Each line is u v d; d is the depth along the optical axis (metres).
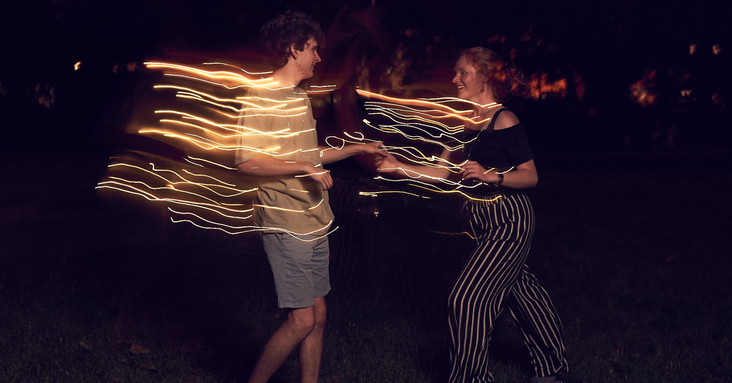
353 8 6.94
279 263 3.20
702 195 13.66
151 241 4.80
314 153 3.32
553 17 11.67
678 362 4.25
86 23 7.32
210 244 7.32
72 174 16.16
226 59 6.55
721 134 23.38
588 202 12.73
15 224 9.17
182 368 4.11
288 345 3.23
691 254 7.82
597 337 4.74
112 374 4.01
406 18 7.46
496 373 4.09
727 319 5.25
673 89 15.89
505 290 3.52
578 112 19.20
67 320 4.90
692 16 14.24
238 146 3.08
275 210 3.16
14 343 4.43
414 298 5.19
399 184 4.91
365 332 4.79
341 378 4.04
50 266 6.63
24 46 12.23
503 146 3.42
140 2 6.59
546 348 3.79
